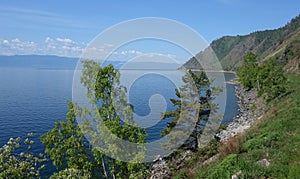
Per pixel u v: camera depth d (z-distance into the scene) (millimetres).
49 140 18031
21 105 65438
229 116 55062
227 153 18750
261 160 14781
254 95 76375
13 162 12711
